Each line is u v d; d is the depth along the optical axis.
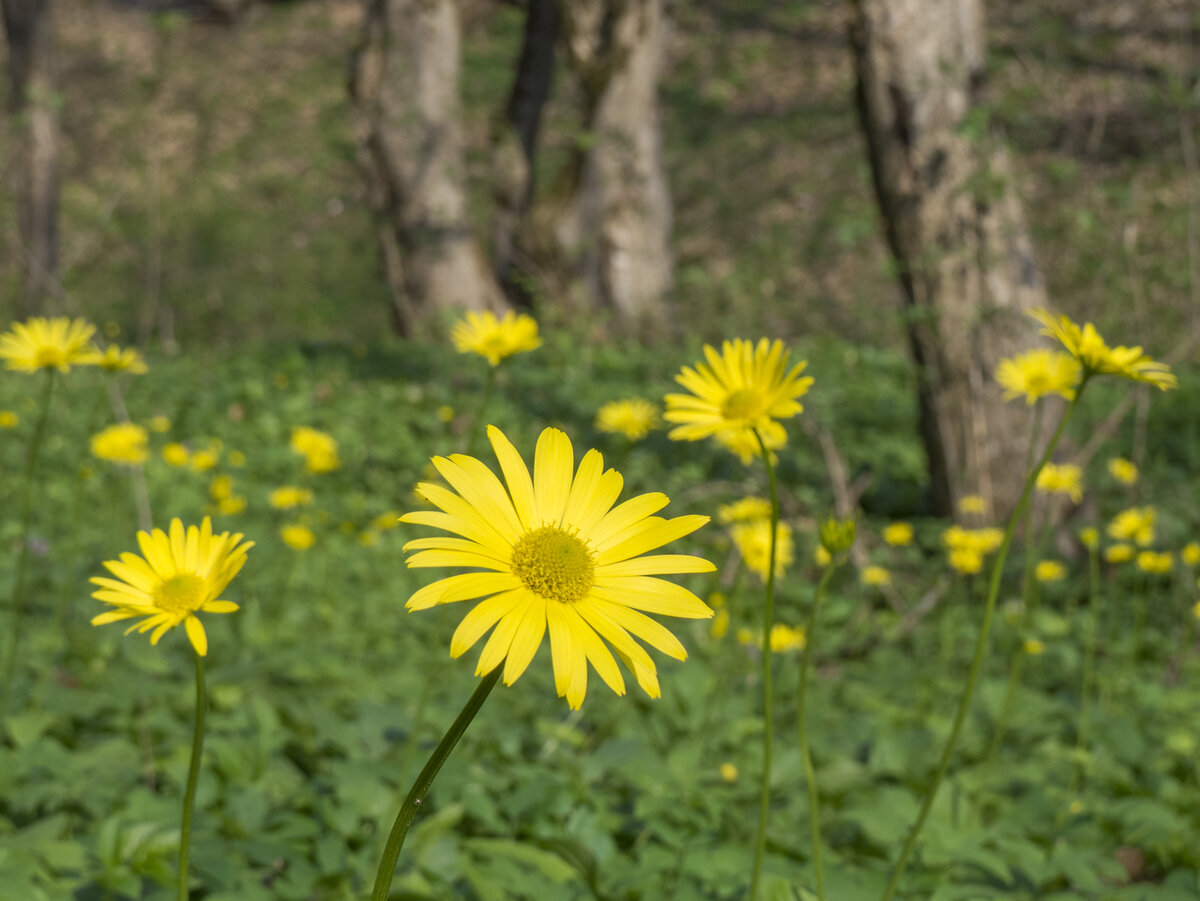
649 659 1.22
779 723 3.75
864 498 7.58
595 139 11.33
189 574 1.39
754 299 12.99
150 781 2.82
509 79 13.25
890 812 2.62
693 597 1.27
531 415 8.97
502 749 3.03
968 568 4.08
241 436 8.32
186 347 13.74
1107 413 8.80
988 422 6.33
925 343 6.48
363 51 11.69
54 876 2.26
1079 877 2.46
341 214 18.03
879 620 5.33
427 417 8.60
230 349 12.16
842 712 4.02
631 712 3.46
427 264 11.80
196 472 6.80
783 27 19.44
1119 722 3.67
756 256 15.02
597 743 3.36
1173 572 5.57
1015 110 6.50
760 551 3.35
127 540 5.30
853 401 10.02
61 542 5.28
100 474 6.42
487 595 1.19
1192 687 4.26
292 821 2.51
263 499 6.56
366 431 8.46
